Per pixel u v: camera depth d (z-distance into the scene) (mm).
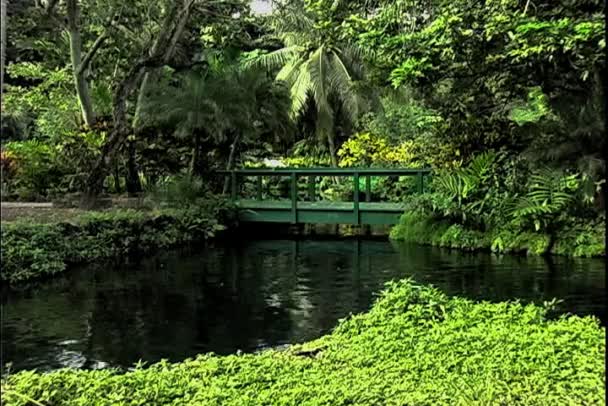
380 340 3957
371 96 16891
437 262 8375
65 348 4812
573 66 5652
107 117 12430
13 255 7207
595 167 6828
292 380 3318
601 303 5895
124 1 10914
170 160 12578
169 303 6246
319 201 12234
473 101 8383
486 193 9562
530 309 4387
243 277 7582
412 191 11578
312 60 17109
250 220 11875
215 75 12375
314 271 7941
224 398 3053
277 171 11969
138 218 9523
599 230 8648
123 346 4859
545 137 7801
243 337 5078
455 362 3455
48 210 10336
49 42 13250
